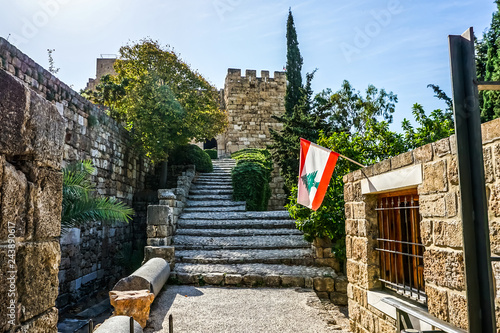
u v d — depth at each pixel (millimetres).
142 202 16062
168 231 10078
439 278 3939
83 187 7051
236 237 10891
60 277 9648
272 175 22281
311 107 17891
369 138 10344
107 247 12891
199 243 10453
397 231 5246
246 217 12164
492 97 13148
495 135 3230
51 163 2307
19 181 1996
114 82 18641
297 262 9508
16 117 1958
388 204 5363
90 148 11992
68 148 10523
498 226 3189
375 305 5223
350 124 26000
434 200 4031
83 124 11523
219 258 9617
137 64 16031
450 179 3768
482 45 16000
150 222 9789
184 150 19359
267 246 10258
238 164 15609
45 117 2232
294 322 6254
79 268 10719
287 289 8305
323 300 8195
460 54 1969
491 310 1812
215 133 18094
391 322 4805
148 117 15406
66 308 9750
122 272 14055
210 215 12570
